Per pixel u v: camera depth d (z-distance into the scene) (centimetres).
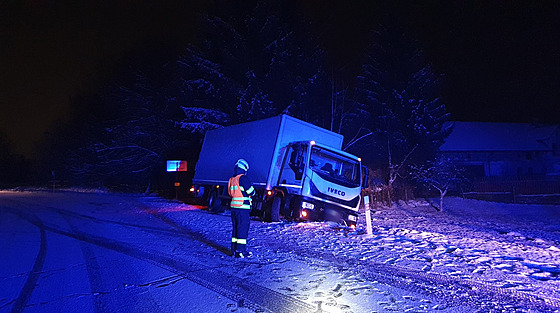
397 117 3141
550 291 505
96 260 707
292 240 921
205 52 2916
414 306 448
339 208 1260
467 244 877
